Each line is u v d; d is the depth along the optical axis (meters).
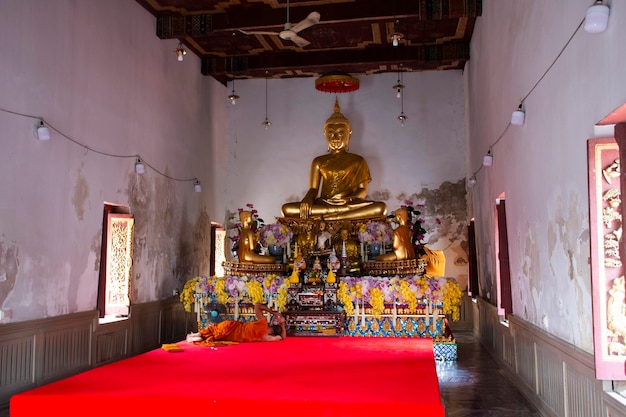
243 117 10.61
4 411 4.47
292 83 10.55
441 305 6.47
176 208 8.28
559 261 3.88
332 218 8.13
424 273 7.17
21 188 4.88
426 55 9.14
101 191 6.19
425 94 10.20
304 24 5.43
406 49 9.18
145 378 4.12
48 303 5.22
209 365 4.65
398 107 10.24
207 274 9.53
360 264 7.60
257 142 10.55
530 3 4.52
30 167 5.00
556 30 3.77
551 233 4.07
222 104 10.45
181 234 8.45
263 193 10.45
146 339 7.13
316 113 10.45
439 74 10.19
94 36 6.10
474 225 8.93
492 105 6.64
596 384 3.09
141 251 7.12
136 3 7.16
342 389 3.71
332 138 9.04
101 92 6.22
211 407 3.49
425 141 10.12
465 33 8.66
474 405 4.74
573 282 3.56
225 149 10.55
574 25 3.37
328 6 7.68
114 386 3.87
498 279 6.37
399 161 10.15
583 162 3.28
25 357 4.86
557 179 3.87
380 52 9.25
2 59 4.68
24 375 4.83
